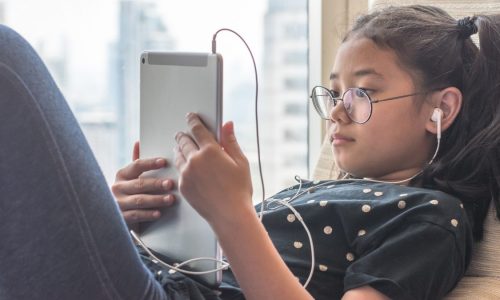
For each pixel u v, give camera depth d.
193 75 0.99
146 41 1.82
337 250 1.10
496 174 1.20
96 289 0.87
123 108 1.82
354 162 1.21
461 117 1.23
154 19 1.82
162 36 1.83
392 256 1.00
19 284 0.88
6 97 0.83
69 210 0.85
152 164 1.09
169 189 1.07
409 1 1.52
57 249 0.85
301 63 1.95
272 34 1.93
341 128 1.21
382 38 1.21
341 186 1.20
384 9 1.32
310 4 1.90
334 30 1.87
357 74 1.21
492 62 1.25
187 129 0.98
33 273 0.87
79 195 0.86
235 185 0.92
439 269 1.01
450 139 1.24
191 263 1.02
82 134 0.91
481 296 1.07
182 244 1.05
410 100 1.20
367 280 0.98
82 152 0.88
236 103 1.92
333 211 1.12
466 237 1.09
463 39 1.28
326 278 1.09
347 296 0.98
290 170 1.98
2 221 0.86
